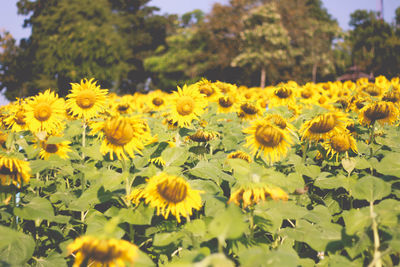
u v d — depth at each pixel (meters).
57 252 2.52
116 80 44.50
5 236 1.40
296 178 2.37
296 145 3.19
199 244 2.00
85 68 39.06
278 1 42.47
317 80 47.53
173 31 53.03
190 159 3.19
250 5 41.47
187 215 1.97
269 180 1.74
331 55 44.66
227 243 2.09
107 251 1.43
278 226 1.91
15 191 2.26
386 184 1.93
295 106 4.94
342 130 2.73
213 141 3.29
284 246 1.97
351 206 2.52
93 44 40.78
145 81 51.97
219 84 4.84
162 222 2.27
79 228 2.73
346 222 1.98
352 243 1.85
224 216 1.25
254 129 2.59
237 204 1.88
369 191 1.94
